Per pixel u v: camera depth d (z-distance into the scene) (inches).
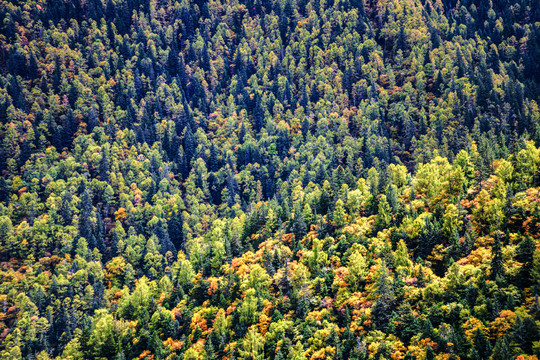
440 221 5669.3
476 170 6392.7
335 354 4416.8
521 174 5910.4
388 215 6141.7
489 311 4200.3
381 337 4414.4
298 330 4913.9
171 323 5679.1
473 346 3941.9
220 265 6520.7
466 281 4648.1
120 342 5738.2
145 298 6476.4
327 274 5378.9
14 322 6845.5
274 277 5684.1
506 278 4515.3
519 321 3880.4
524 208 5241.1
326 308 5103.3
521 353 3779.5
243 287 5718.5
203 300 6077.8
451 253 5132.9
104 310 6579.7
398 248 5255.9
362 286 5206.7
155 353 5374.0
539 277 4288.9
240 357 4849.9
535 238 4867.1
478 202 5644.7
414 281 4874.5
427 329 4207.7
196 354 5007.4
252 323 5251.0
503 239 5034.5
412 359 4104.3
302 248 6107.3
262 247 6614.2
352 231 6092.5
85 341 6033.5
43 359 6190.9
